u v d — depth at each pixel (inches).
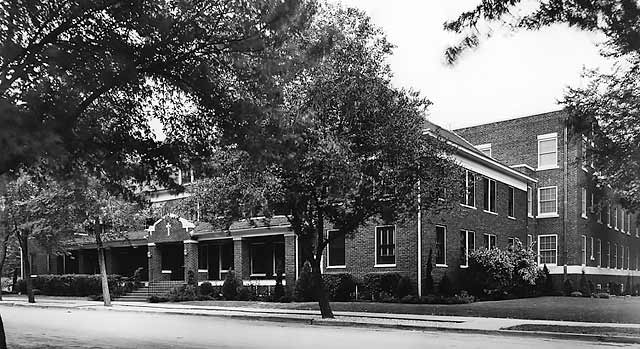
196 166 431.5
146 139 413.4
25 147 296.0
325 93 674.8
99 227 1200.8
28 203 1141.1
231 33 367.9
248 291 1238.3
